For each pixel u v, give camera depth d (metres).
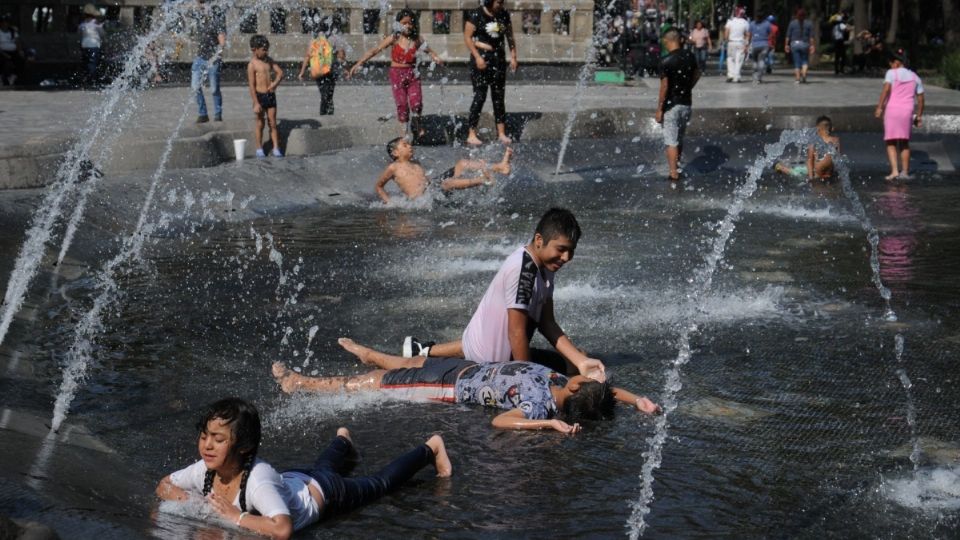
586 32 25.81
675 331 7.33
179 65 24.36
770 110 18.17
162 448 5.26
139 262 9.75
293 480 4.39
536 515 4.46
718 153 16.98
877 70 34.28
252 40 14.62
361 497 4.54
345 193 13.80
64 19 25.11
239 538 4.04
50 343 7.09
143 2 24.41
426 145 16.36
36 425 5.32
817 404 5.85
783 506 4.55
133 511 4.21
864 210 12.75
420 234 11.27
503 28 16.08
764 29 27.02
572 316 7.74
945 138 17.28
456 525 4.36
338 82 24.25
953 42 35.31
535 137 17.12
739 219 12.12
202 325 7.55
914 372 6.41
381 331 7.37
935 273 9.16
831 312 7.82
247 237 11.05
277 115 17.31
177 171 12.84
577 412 5.58
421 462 4.82
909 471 4.93
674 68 15.25
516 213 12.72
